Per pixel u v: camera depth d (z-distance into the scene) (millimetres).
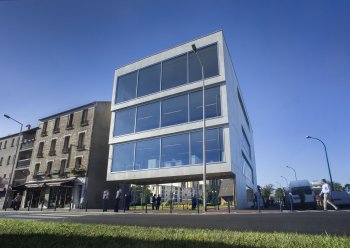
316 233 6039
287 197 23344
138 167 26469
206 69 25344
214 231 6109
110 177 28000
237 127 28234
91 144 32031
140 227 7133
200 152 23359
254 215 11430
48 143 37250
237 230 6762
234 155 23859
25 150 41531
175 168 23984
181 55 27484
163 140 25750
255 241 4582
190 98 25516
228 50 27375
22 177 40469
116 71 32250
